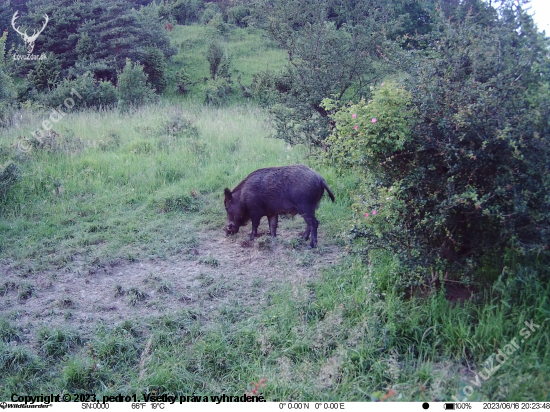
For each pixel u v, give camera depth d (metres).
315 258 6.61
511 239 4.59
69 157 10.47
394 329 4.62
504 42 4.93
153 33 26.25
